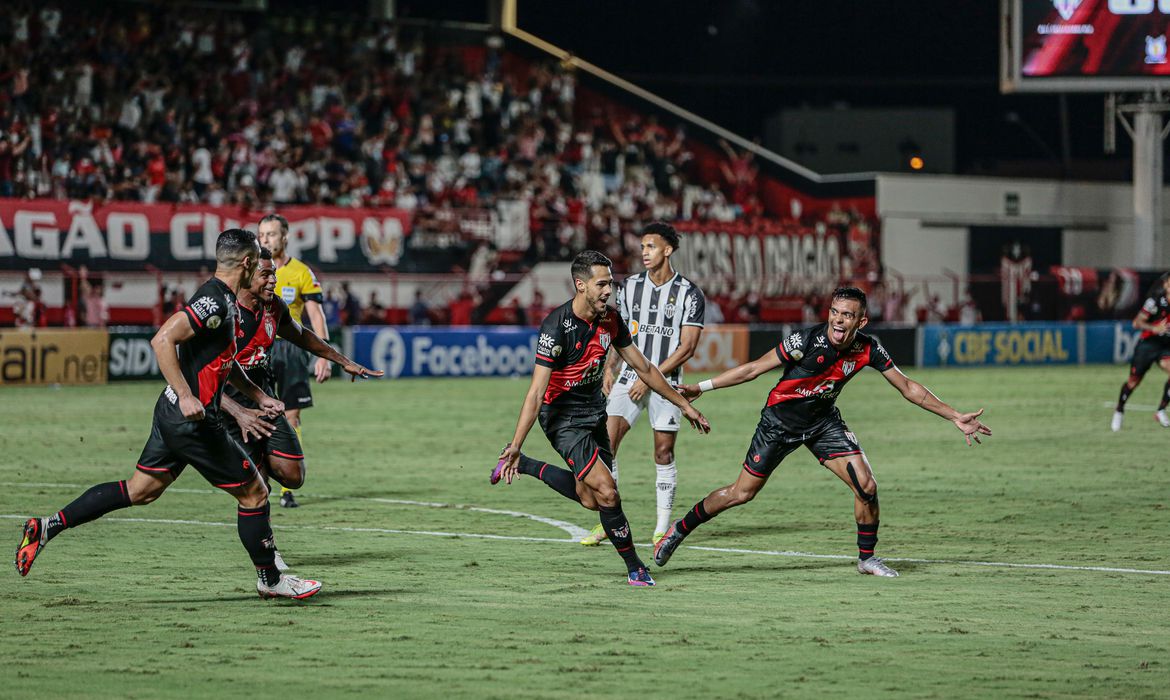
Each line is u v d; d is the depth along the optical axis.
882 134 59.69
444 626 8.97
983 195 53.28
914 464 19.61
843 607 9.70
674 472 12.60
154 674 7.68
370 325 40.31
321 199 41.97
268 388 11.60
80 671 7.73
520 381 37.34
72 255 36.88
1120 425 24.66
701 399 31.69
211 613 9.32
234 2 47.50
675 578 10.85
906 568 11.38
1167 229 56.59
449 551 12.12
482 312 42.66
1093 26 42.88
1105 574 11.16
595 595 10.08
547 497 15.95
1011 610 9.64
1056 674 7.81
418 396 31.98
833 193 52.53
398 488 16.73
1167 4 42.97
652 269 12.85
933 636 8.77
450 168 45.31
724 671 7.82
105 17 42.53
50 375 33.53
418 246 42.03
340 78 46.12
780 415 10.84
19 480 17.02
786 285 47.91
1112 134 47.56
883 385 36.50
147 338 35.09
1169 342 24.12
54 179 37.88
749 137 67.88
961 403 30.48
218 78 43.22
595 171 48.59
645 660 8.06
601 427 10.63
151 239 37.97
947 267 52.84
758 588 10.42
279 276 14.48
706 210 49.66
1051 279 51.06
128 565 11.16
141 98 40.91
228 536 12.69
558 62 51.75
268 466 11.90
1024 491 16.69
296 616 9.25
